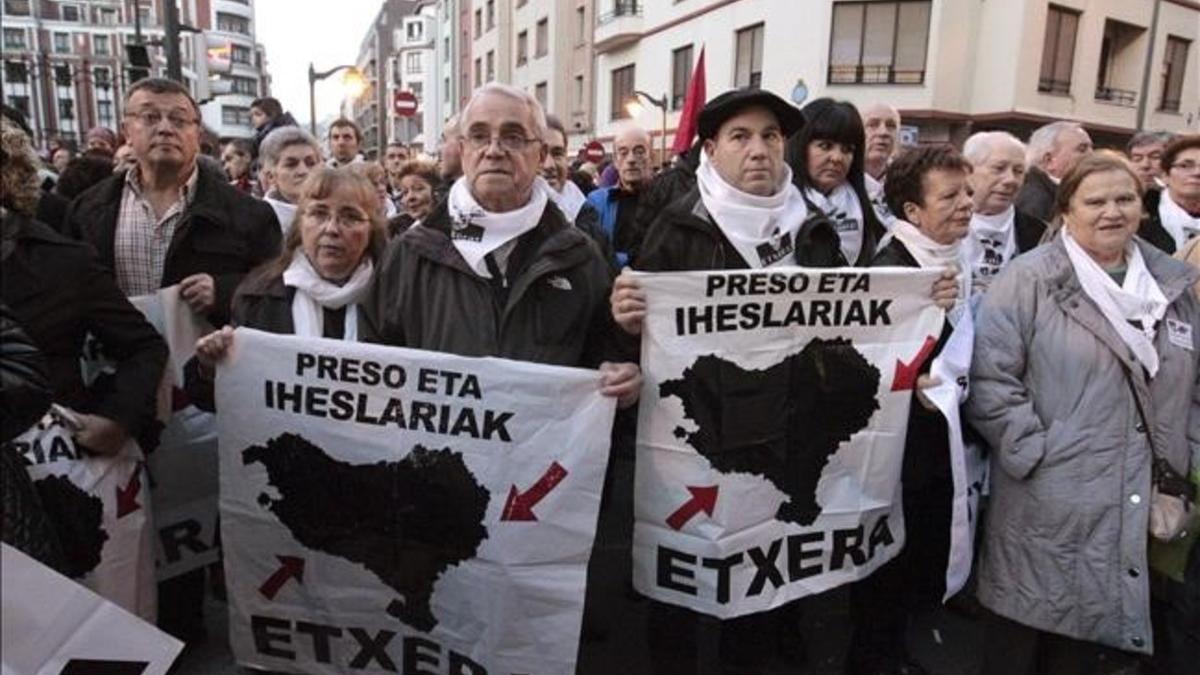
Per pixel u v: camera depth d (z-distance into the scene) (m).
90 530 2.37
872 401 2.48
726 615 2.44
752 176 2.49
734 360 2.38
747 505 2.42
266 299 2.74
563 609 2.35
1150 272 2.46
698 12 22.48
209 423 2.92
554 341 2.46
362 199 2.72
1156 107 21.42
